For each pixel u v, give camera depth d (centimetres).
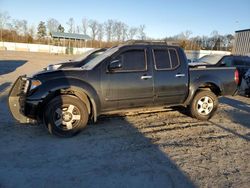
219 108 805
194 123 624
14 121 585
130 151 447
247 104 888
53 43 6544
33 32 8075
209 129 584
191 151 455
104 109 538
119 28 7612
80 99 517
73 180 348
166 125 600
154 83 567
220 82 651
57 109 493
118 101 541
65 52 5888
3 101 781
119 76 535
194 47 6712
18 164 388
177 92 600
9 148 444
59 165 389
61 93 512
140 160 414
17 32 7675
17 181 342
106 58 532
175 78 591
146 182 350
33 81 487
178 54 602
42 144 465
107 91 527
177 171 382
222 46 6862
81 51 6078
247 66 1212
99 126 573
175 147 471
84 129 548
